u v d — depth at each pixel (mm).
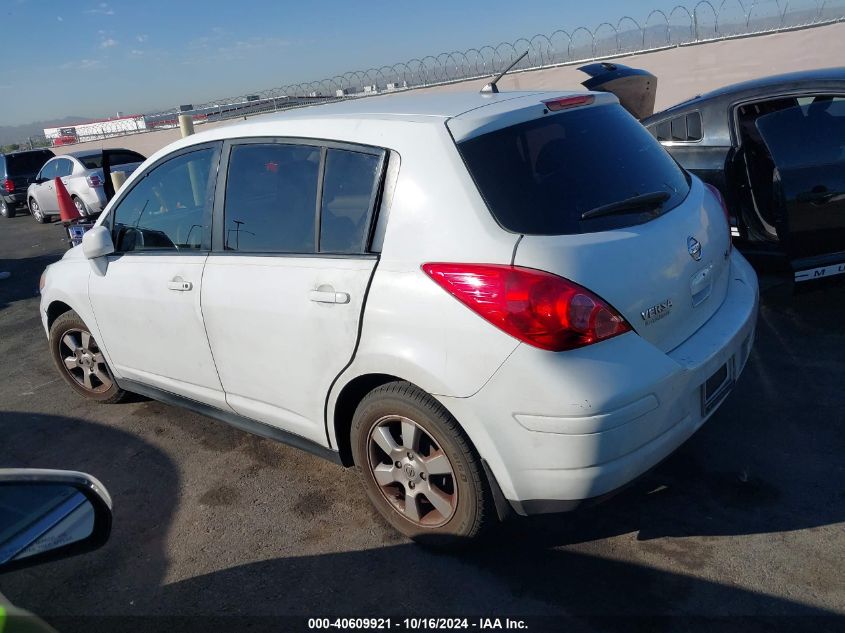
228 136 3553
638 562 2844
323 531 3305
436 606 2738
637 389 2504
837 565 2709
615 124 3244
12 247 13688
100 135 26531
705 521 3043
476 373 2564
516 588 2783
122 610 2945
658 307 2688
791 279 4648
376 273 2822
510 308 2471
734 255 3635
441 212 2693
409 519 3078
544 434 2500
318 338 3043
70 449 4453
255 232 3383
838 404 3828
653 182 3072
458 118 2826
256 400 3508
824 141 4406
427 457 2922
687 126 5375
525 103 3000
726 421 3795
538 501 2641
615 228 2705
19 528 1768
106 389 4895
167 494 3799
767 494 3172
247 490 3738
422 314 2672
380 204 2873
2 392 5625
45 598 3076
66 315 4809
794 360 4391
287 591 2930
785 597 2582
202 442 4340
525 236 2568
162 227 3908
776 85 4918
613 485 2561
